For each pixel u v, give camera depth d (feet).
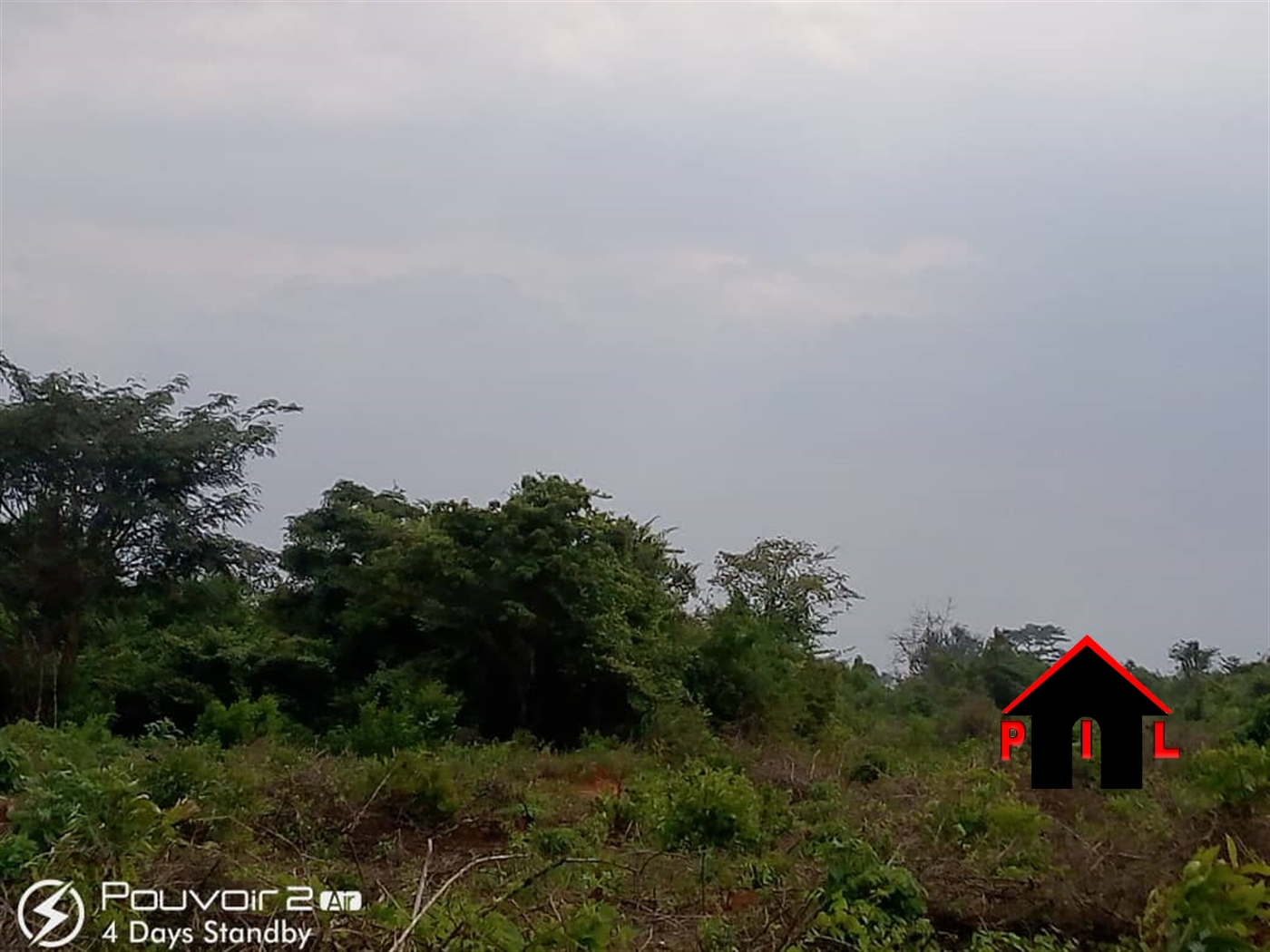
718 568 117.19
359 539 100.78
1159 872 28.55
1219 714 79.82
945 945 27.37
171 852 24.95
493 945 20.68
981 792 39.17
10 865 23.70
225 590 95.96
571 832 38.73
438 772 44.62
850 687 119.65
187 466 89.10
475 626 83.10
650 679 82.33
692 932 26.63
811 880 29.37
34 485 86.43
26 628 86.48
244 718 71.67
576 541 85.51
